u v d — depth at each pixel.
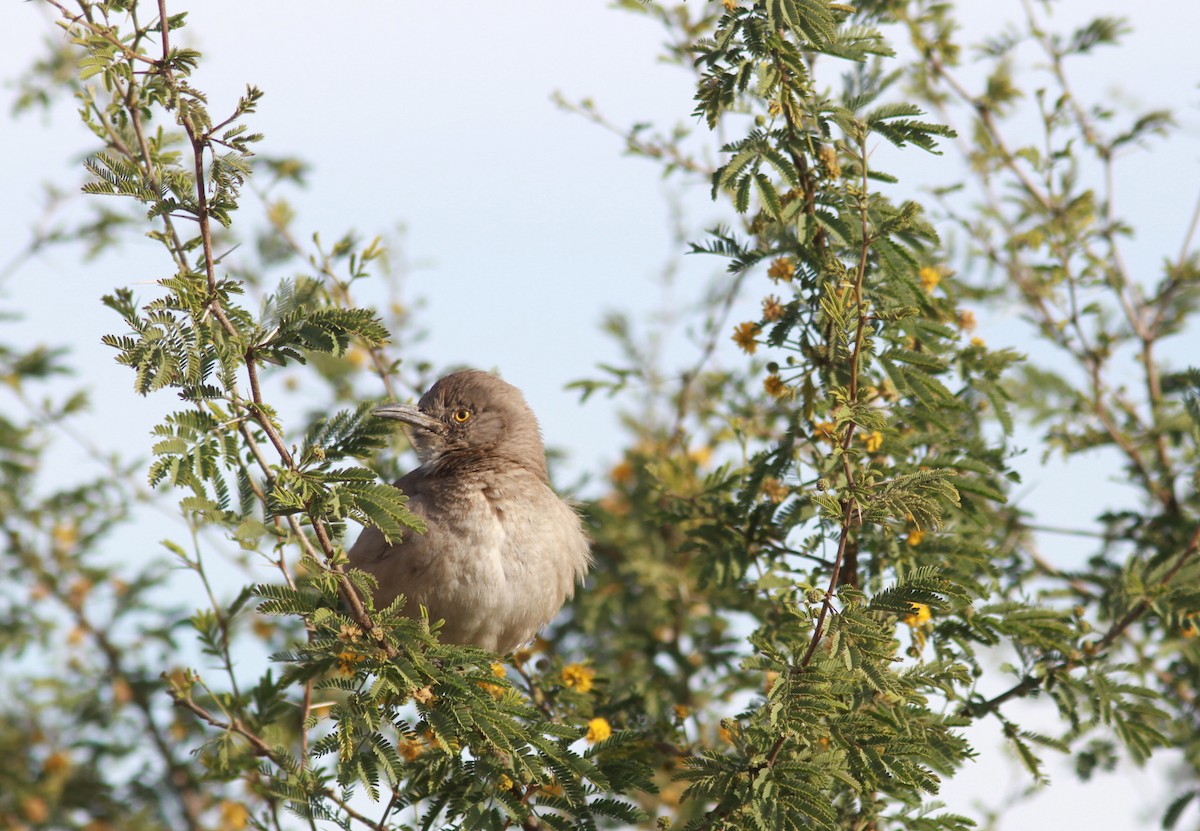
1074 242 13.74
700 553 11.70
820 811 8.31
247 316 8.80
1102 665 10.45
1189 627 11.38
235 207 8.48
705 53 10.25
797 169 10.39
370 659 8.73
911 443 11.08
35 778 10.74
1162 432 13.10
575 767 9.14
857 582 10.89
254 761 10.34
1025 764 10.14
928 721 9.39
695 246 11.07
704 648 13.55
